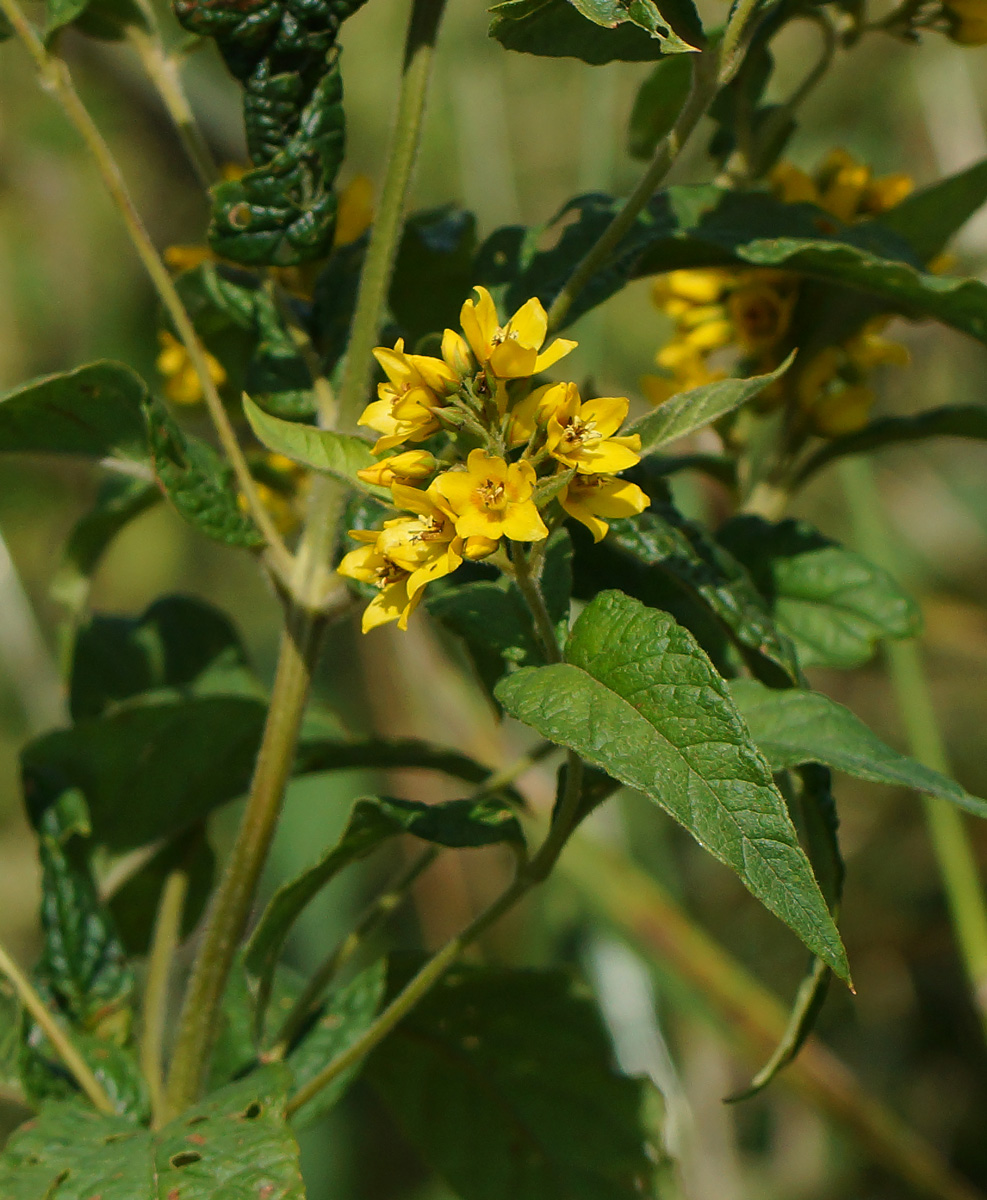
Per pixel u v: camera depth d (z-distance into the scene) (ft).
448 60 3.14
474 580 1.64
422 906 3.03
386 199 1.62
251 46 1.60
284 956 2.88
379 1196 2.98
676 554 1.60
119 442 1.63
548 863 1.58
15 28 1.60
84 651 1.88
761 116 1.82
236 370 1.79
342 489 1.63
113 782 1.80
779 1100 3.07
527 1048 1.80
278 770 1.64
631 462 1.47
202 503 1.60
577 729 1.45
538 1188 1.81
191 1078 1.65
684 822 1.43
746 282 1.77
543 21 1.52
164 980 1.77
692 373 1.81
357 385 1.63
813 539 1.74
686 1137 2.55
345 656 2.96
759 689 1.59
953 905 2.17
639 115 1.84
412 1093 1.81
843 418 1.78
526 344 1.49
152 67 1.70
